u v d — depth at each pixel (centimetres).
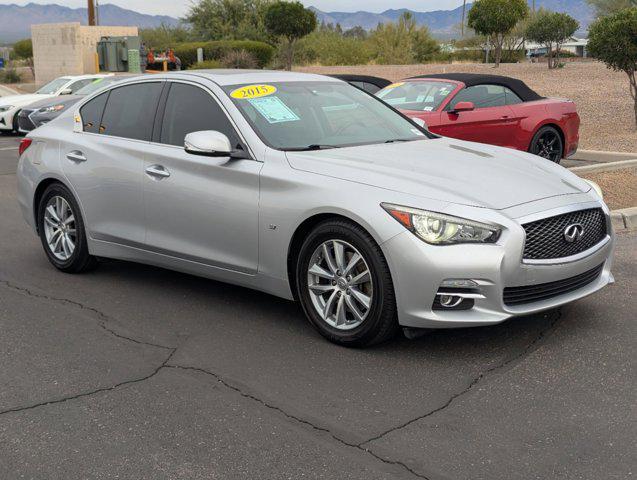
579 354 439
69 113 641
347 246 445
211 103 532
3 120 1756
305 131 520
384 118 577
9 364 439
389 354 445
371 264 432
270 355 447
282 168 477
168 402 386
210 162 510
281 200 470
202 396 393
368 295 442
